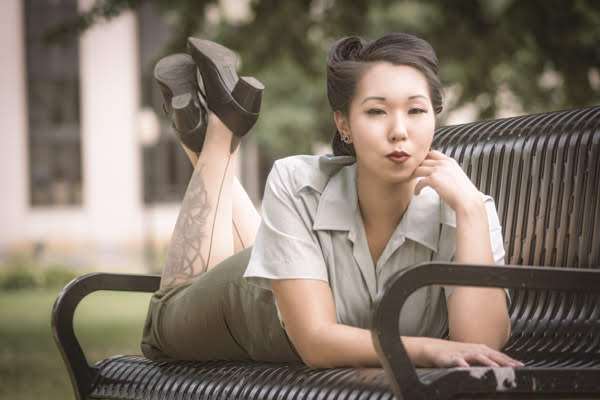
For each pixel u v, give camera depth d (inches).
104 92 1230.3
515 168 148.2
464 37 456.8
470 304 111.0
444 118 570.9
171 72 150.3
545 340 135.1
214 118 147.3
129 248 1241.4
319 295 113.0
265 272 115.3
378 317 93.8
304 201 118.0
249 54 467.8
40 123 1262.3
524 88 550.0
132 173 1242.0
